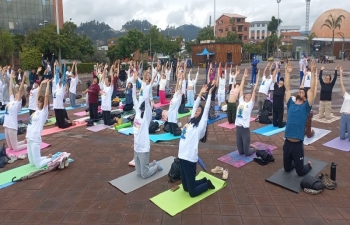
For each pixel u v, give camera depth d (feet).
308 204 16.55
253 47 209.05
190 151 16.56
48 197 17.83
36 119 21.22
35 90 33.71
